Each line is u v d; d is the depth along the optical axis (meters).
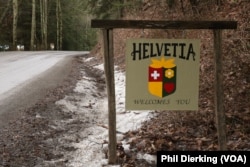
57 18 53.84
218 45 5.88
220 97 5.96
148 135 7.27
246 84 8.23
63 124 8.64
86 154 6.82
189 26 5.80
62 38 57.91
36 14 52.16
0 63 21.64
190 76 5.95
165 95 5.97
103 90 13.27
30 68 18.55
